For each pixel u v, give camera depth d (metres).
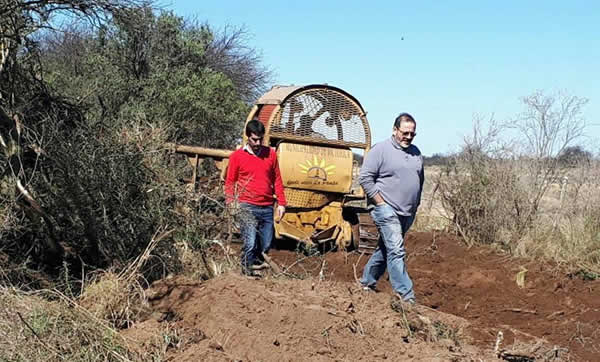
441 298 9.80
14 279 7.38
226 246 8.73
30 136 8.19
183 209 8.33
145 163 8.52
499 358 6.50
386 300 7.28
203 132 19.34
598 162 13.00
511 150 13.62
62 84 12.95
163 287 7.38
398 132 8.15
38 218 7.73
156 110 16.97
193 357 5.80
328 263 11.43
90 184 7.90
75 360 5.77
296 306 6.48
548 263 11.44
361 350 6.04
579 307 9.32
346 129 12.71
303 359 5.84
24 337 5.82
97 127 8.84
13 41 8.45
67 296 6.93
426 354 6.04
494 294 9.97
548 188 13.06
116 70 16.95
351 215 12.76
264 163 8.77
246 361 5.94
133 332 6.40
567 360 7.06
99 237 7.87
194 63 20.47
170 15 18.98
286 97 12.21
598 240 11.61
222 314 6.62
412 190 8.16
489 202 13.02
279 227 12.17
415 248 12.82
